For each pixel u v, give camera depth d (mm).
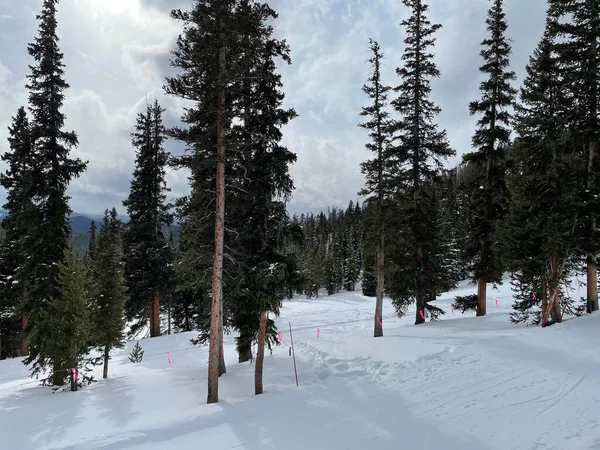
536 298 17734
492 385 10703
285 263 13555
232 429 9578
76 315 17188
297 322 34188
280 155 15266
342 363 15188
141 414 11820
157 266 29875
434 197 23359
